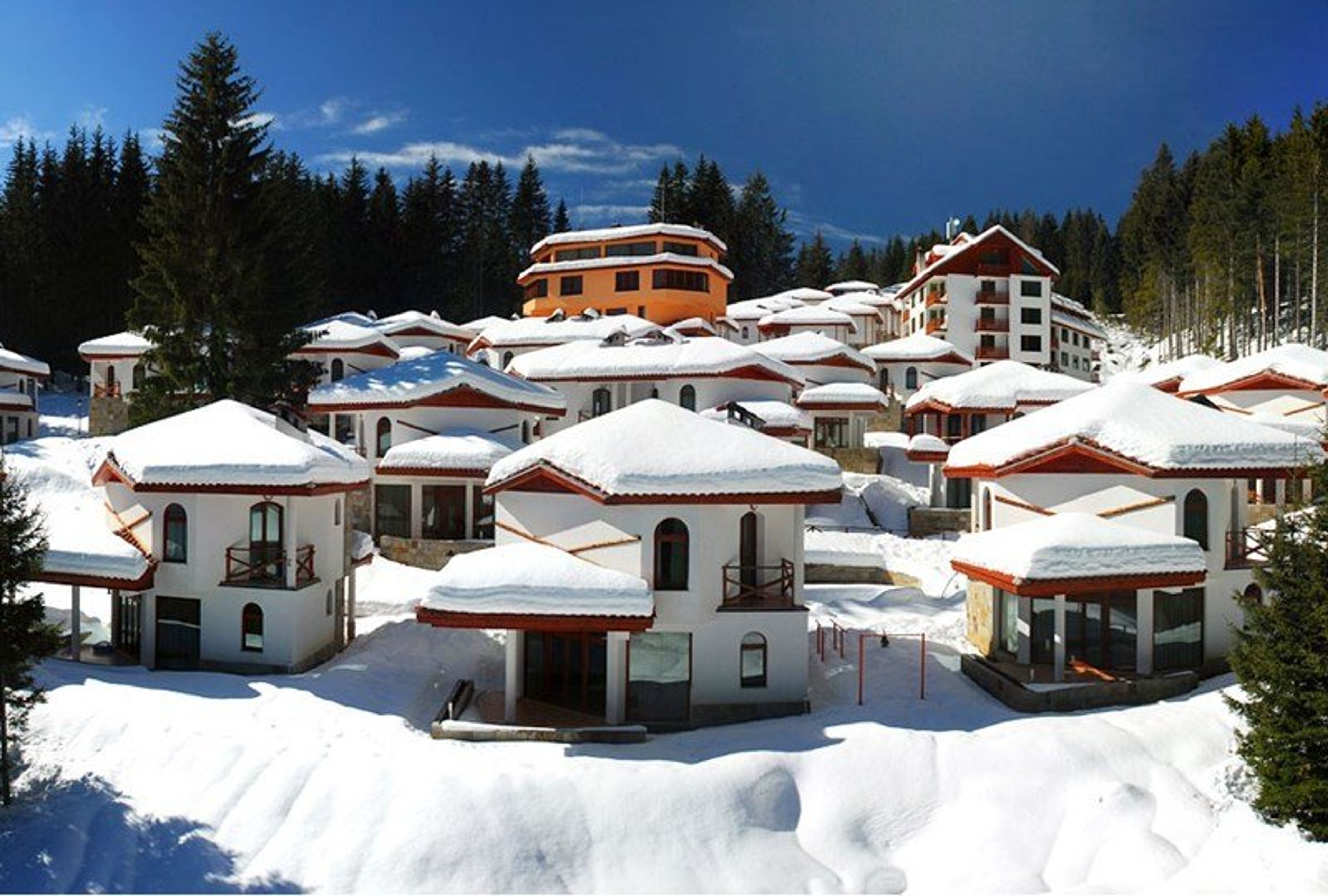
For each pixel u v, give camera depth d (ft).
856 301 316.60
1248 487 106.52
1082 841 58.03
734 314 317.42
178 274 150.51
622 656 74.69
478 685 86.79
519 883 54.95
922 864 58.03
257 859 56.03
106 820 59.26
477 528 129.80
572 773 61.98
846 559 122.01
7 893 53.67
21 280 260.83
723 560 77.66
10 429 187.11
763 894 55.21
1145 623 82.07
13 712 71.41
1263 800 57.16
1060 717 72.84
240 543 87.10
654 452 77.20
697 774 62.34
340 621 95.81
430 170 369.50
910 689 83.51
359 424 138.92
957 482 156.04
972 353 269.44
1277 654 57.98
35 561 65.36
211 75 153.58
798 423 150.00
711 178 389.19
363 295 328.08
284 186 175.32
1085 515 83.82
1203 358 187.93
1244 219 281.74
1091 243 571.28
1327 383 125.29
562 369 166.09
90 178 261.44
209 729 68.69
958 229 326.24
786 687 77.61
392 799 59.52
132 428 150.41
